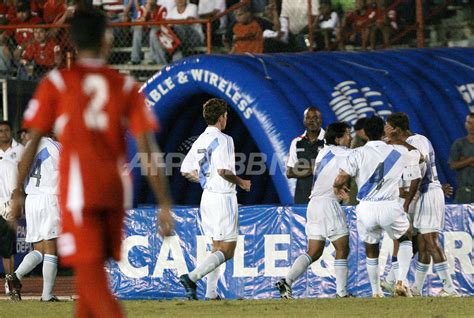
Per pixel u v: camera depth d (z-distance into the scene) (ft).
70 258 61.77
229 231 124.36
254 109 158.71
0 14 228.84
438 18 225.56
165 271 139.54
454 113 169.48
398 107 165.78
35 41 221.87
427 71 177.37
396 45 221.25
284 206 135.23
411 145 121.90
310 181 141.28
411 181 121.19
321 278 133.08
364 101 164.25
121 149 63.72
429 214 128.06
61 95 63.46
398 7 218.18
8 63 224.94
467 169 152.46
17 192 64.44
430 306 105.19
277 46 215.10
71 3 225.76
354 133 150.71
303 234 133.90
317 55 182.29
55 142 131.75
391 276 127.24
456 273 131.64
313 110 138.41
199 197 192.54
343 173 120.26
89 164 62.28
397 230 120.47
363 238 123.44
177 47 221.25
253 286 135.74
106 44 65.00
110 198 62.39
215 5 222.69
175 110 174.50
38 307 112.37
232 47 215.10
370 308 103.96
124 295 141.18
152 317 98.53
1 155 151.74
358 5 215.72
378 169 119.24
